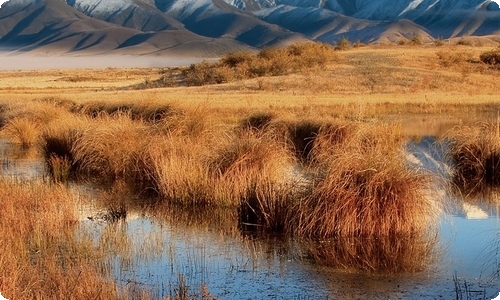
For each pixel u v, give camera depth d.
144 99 29.27
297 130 23.55
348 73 58.72
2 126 32.25
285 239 13.08
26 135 27.53
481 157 20.16
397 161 14.15
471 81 55.66
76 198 16.34
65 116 27.20
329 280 10.68
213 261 11.65
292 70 64.06
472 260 11.58
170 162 17.30
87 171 20.62
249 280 10.62
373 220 12.90
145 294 9.58
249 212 14.41
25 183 17.06
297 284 10.51
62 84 85.38
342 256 11.91
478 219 14.68
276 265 11.45
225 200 15.83
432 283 10.54
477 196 17.34
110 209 15.63
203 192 16.11
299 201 13.66
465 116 37.31
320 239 12.95
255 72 65.31
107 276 10.72
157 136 19.77
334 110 34.97
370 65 63.25
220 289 10.20
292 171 17.09
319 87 52.00
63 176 20.05
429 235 13.20
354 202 12.96
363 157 13.65
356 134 20.16
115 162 19.91
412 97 45.12
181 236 13.34
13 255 10.66
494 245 12.42
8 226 12.51
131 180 19.31
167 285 10.32
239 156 16.09
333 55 68.38
